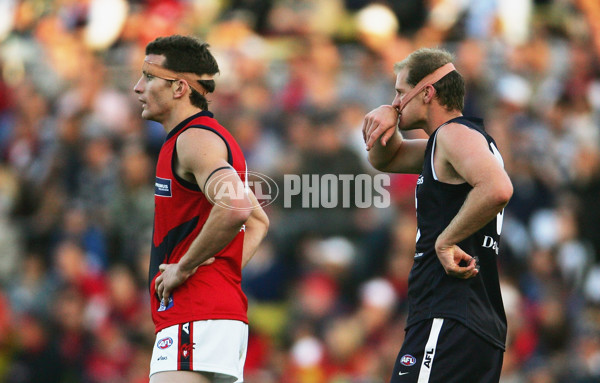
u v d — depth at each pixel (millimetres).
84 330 35438
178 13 50812
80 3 52062
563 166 39688
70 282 36469
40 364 35156
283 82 46062
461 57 43312
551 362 32250
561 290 34875
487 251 14445
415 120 15086
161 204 14656
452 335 13961
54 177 42219
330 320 34125
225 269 14672
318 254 36344
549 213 37188
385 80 44906
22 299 37000
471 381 14039
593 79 45188
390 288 34625
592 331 33156
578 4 49094
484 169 13453
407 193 36938
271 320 35969
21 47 51281
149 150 41812
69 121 43562
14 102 48281
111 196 39844
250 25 50906
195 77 14883
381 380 31359
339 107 41688
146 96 14859
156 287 14508
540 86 44562
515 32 47312
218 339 14195
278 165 38375
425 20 49250
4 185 43062
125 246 38438
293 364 33312
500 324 14469
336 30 49938
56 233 39938
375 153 16328
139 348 34656
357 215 37125
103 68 48625
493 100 42406
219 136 14414
